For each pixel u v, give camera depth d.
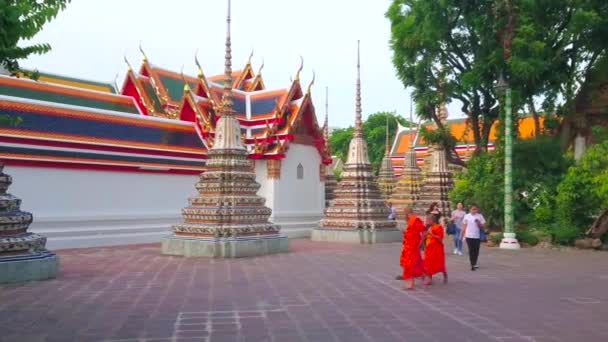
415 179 42.09
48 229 22.52
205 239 19.66
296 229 31.55
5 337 8.02
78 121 24.72
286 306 10.38
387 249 23.17
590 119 32.66
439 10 29.64
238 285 12.95
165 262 17.81
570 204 24.38
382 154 78.56
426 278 13.41
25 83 26.97
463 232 19.77
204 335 8.13
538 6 27.11
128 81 34.22
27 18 7.89
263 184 31.11
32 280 13.51
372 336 8.09
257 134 31.61
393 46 31.89
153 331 8.38
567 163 27.36
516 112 27.39
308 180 33.16
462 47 31.53
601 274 15.38
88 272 15.22
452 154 33.78
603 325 8.92
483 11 29.27
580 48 29.31
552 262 18.55
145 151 26.86
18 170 21.88
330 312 9.84
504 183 26.39
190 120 31.66
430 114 33.44
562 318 9.45
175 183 28.27
